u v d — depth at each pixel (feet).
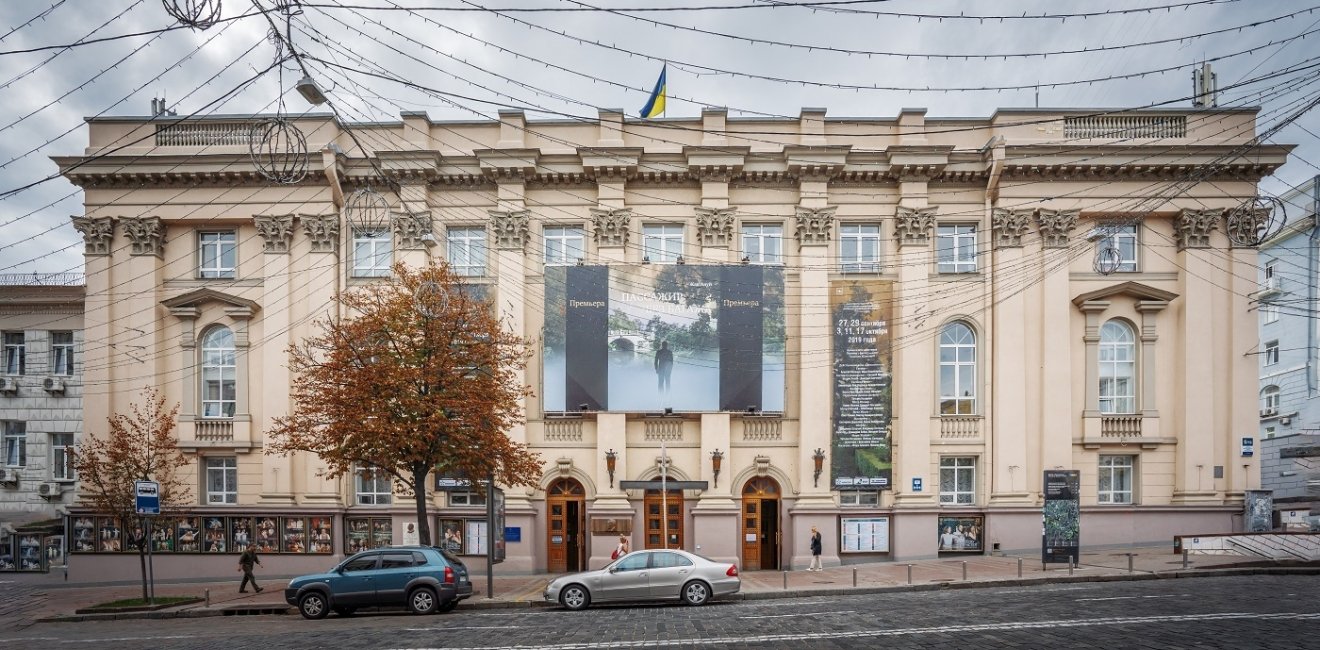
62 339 110.01
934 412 99.30
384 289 94.27
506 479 82.53
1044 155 97.60
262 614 71.05
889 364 98.27
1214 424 98.32
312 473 97.25
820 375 98.32
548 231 101.45
